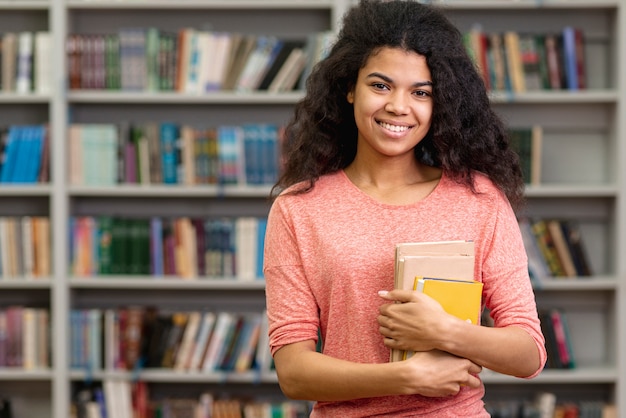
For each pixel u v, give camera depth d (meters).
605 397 4.65
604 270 4.69
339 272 1.82
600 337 4.71
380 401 1.80
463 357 1.71
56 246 4.37
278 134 4.38
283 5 4.42
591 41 4.68
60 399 4.37
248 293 4.72
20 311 4.42
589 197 4.69
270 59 4.39
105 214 4.71
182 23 4.70
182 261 4.39
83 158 4.41
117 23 4.68
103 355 4.39
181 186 4.38
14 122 4.71
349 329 1.82
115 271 4.41
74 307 4.54
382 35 1.83
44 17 4.67
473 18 4.68
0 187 4.38
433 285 1.72
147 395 4.54
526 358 1.75
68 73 4.40
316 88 1.98
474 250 1.81
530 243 4.41
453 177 1.91
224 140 4.38
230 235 4.40
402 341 1.71
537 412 4.40
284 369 1.83
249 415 4.36
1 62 4.39
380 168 1.92
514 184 1.95
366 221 1.85
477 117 1.92
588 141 4.71
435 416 1.78
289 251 1.88
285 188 2.03
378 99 1.82
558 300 4.71
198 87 4.40
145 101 4.45
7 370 4.39
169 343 4.40
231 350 4.39
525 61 4.39
